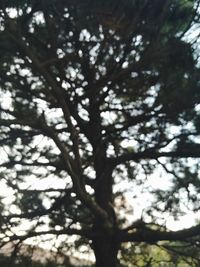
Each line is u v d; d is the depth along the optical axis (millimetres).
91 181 12359
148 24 10148
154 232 11203
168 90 11406
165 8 10000
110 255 11641
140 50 10680
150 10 9961
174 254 11617
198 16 10594
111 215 12352
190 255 11477
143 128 12258
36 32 10047
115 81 11445
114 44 10531
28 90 11281
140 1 9766
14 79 11031
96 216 11000
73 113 11617
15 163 11094
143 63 10711
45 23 9891
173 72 11117
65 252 12289
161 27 10242
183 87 11227
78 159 10117
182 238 11016
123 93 12102
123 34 10258
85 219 11883
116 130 12211
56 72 10867
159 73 11242
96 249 11820
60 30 9898
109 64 11062
